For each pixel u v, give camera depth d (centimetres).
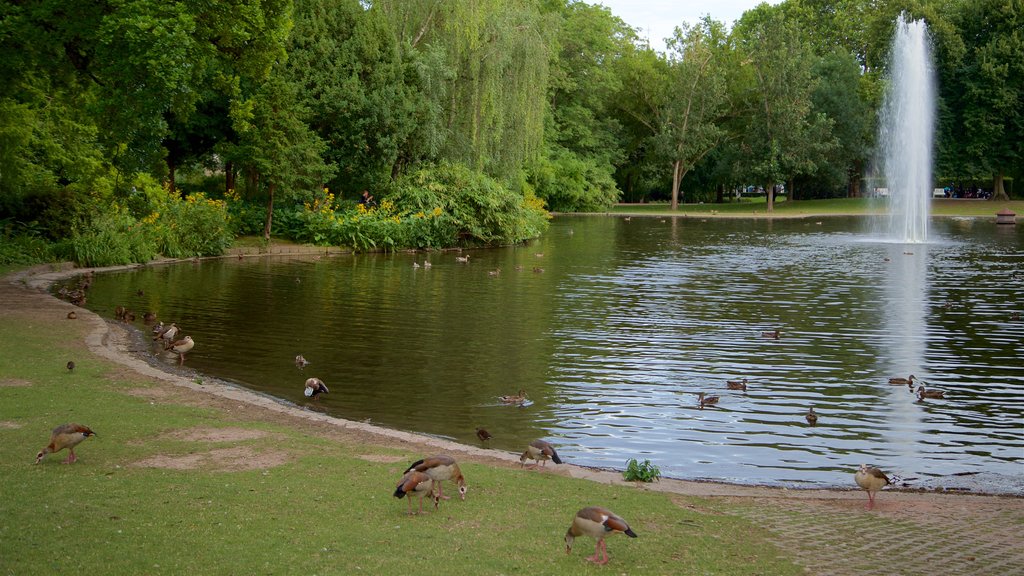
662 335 2083
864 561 747
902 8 8300
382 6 4800
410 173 4722
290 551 699
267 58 2758
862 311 2488
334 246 4244
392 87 4488
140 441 1048
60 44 2352
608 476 1059
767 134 8519
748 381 1630
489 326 2172
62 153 3562
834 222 7188
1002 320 2334
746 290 2936
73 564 651
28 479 868
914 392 1561
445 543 734
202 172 6103
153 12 2186
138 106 2252
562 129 8831
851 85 8794
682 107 8856
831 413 1422
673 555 736
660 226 6681
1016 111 7988
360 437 1158
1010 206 8219
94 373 1422
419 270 3450
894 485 1078
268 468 959
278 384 1529
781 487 1065
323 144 4231
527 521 808
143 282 2888
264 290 2750
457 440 1238
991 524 884
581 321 2269
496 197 4819
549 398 1487
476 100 4925
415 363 1731
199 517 775
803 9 9988
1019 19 8012
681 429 1323
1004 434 1314
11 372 1388
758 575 698
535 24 5450
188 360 1697
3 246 3058
